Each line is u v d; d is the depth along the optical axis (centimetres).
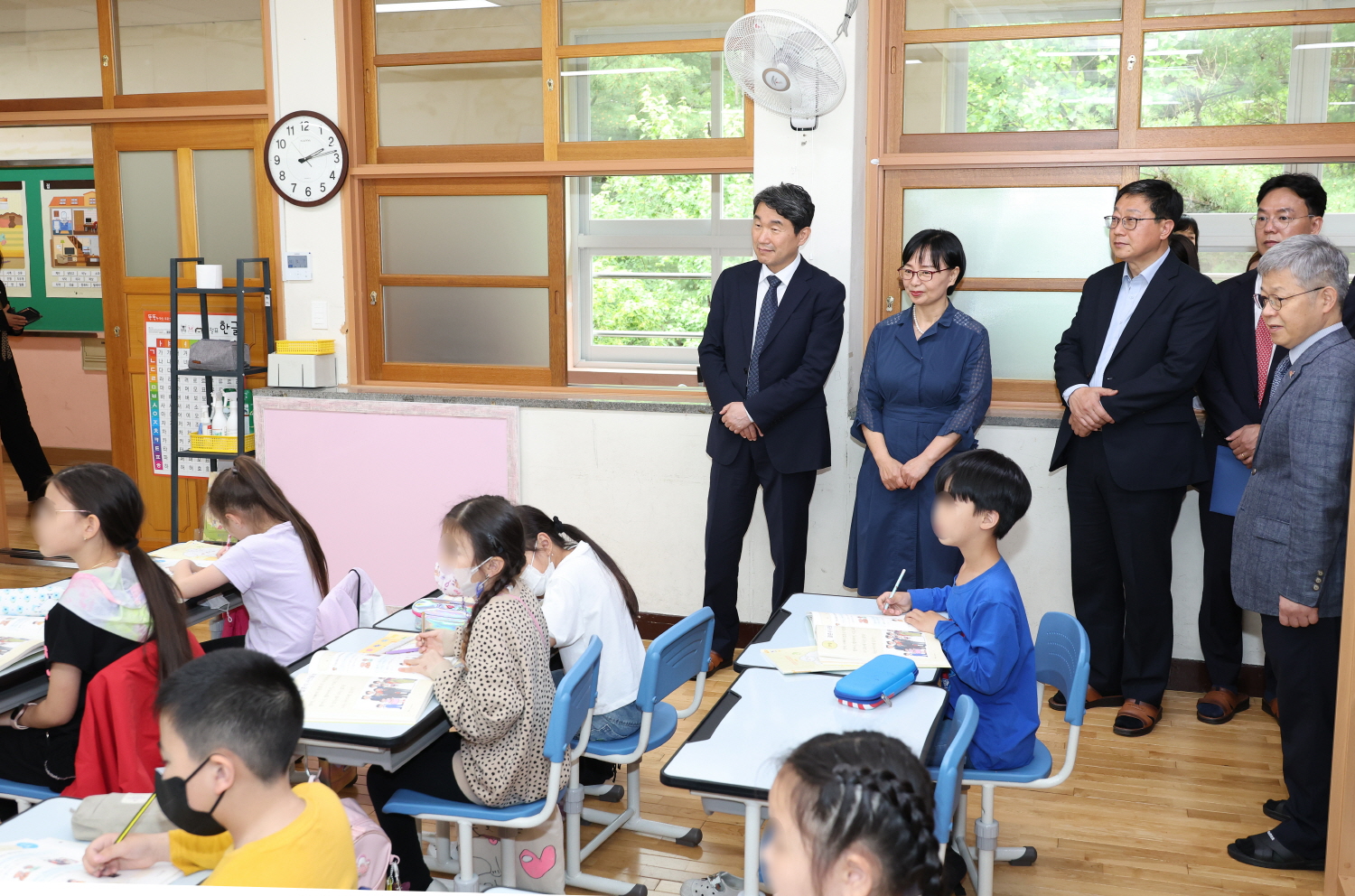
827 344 355
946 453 332
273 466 452
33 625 240
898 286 402
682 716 256
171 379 454
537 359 448
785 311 357
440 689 201
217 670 132
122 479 217
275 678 135
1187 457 321
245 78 464
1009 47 379
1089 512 338
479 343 453
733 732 184
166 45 473
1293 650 245
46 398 709
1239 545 254
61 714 215
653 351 444
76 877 145
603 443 415
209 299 485
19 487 673
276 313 468
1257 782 298
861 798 97
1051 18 375
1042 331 391
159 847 149
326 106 440
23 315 593
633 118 420
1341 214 360
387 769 192
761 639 235
